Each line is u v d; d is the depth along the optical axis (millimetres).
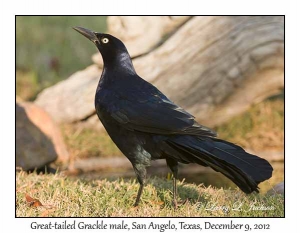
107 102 9234
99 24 23125
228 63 15828
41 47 22078
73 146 15289
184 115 8734
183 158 8781
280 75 15852
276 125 16500
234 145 8477
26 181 10445
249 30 15719
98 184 10477
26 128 13258
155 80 16016
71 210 9133
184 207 9336
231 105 16281
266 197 10102
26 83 19031
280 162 14578
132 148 9117
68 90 16688
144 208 9281
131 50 16234
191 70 15945
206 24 15914
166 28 16500
